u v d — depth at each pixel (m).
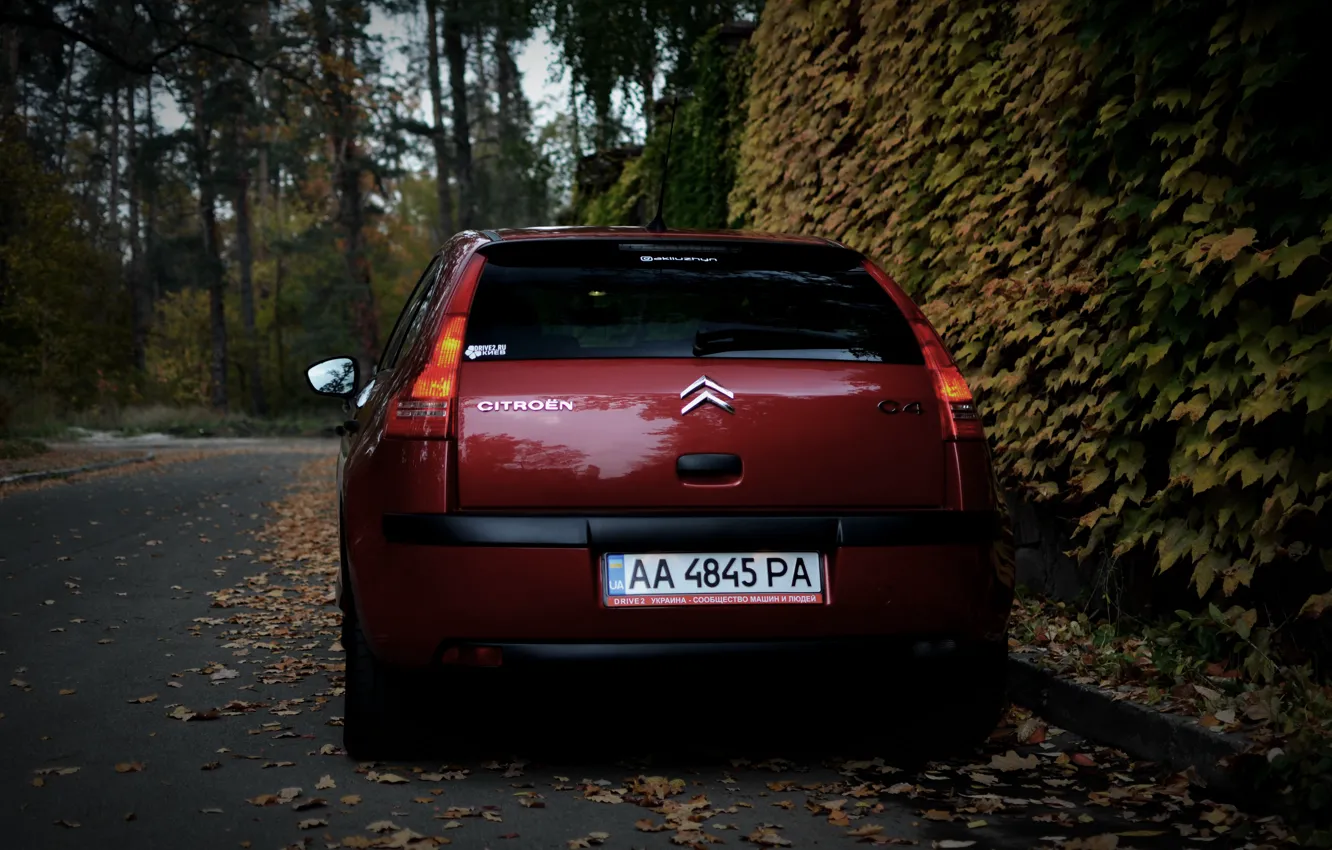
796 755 4.20
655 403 3.70
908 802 3.68
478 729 4.50
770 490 3.70
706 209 13.57
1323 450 4.17
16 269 35.62
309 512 13.48
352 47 42.22
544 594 3.58
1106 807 3.62
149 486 17.00
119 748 4.29
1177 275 4.68
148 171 53.03
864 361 3.89
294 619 7.03
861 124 8.53
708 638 3.65
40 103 60.00
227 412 48.88
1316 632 4.24
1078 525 5.38
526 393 3.70
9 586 8.07
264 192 72.25
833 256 4.21
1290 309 4.33
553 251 4.05
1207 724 3.81
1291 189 4.30
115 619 6.98
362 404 5.00
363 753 4.07
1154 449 5.12
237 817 3.51
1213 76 4.69
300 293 57.28
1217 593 4.70
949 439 3.87
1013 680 4.90
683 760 4.13
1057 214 5.86
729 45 13.31
